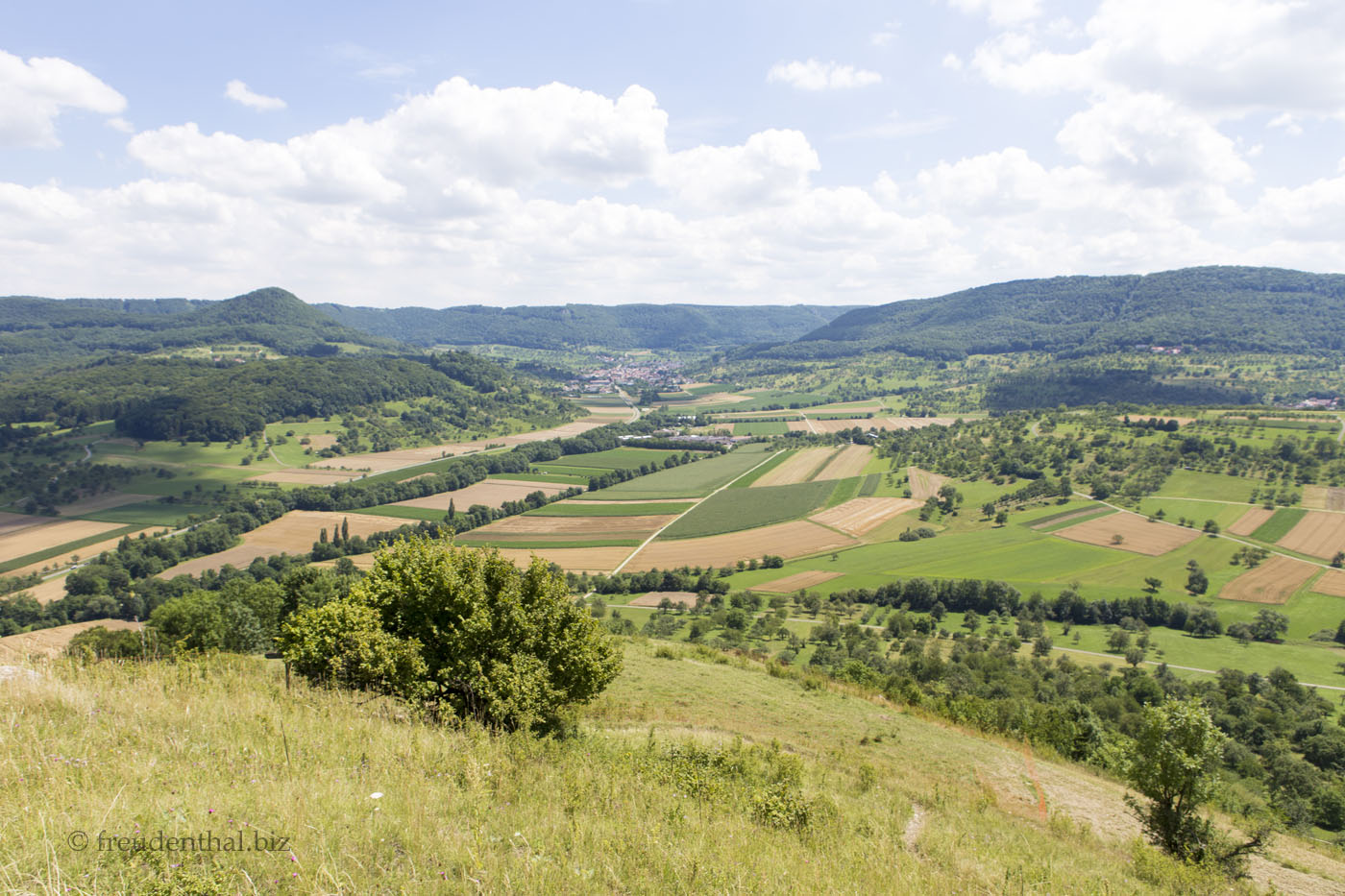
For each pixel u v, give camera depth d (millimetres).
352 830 7242
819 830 12883
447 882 6617
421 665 15750
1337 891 19750
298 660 15273
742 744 21656
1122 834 21297
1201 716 18938
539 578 18266
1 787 7004
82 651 13344
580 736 17281
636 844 8688
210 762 8742
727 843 9914
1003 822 19609
